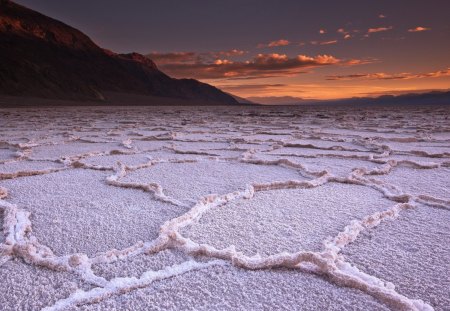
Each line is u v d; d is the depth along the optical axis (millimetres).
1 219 2734
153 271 1951
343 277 1833
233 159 5348
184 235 2451
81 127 10789
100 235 2438
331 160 5352
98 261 2055
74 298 1696
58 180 3938
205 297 1735
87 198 3258
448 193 3480
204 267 2002
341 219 2770
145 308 1655
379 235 2473
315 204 3139
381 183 3812
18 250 2123
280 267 1999
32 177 4086
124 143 7062
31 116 15969
